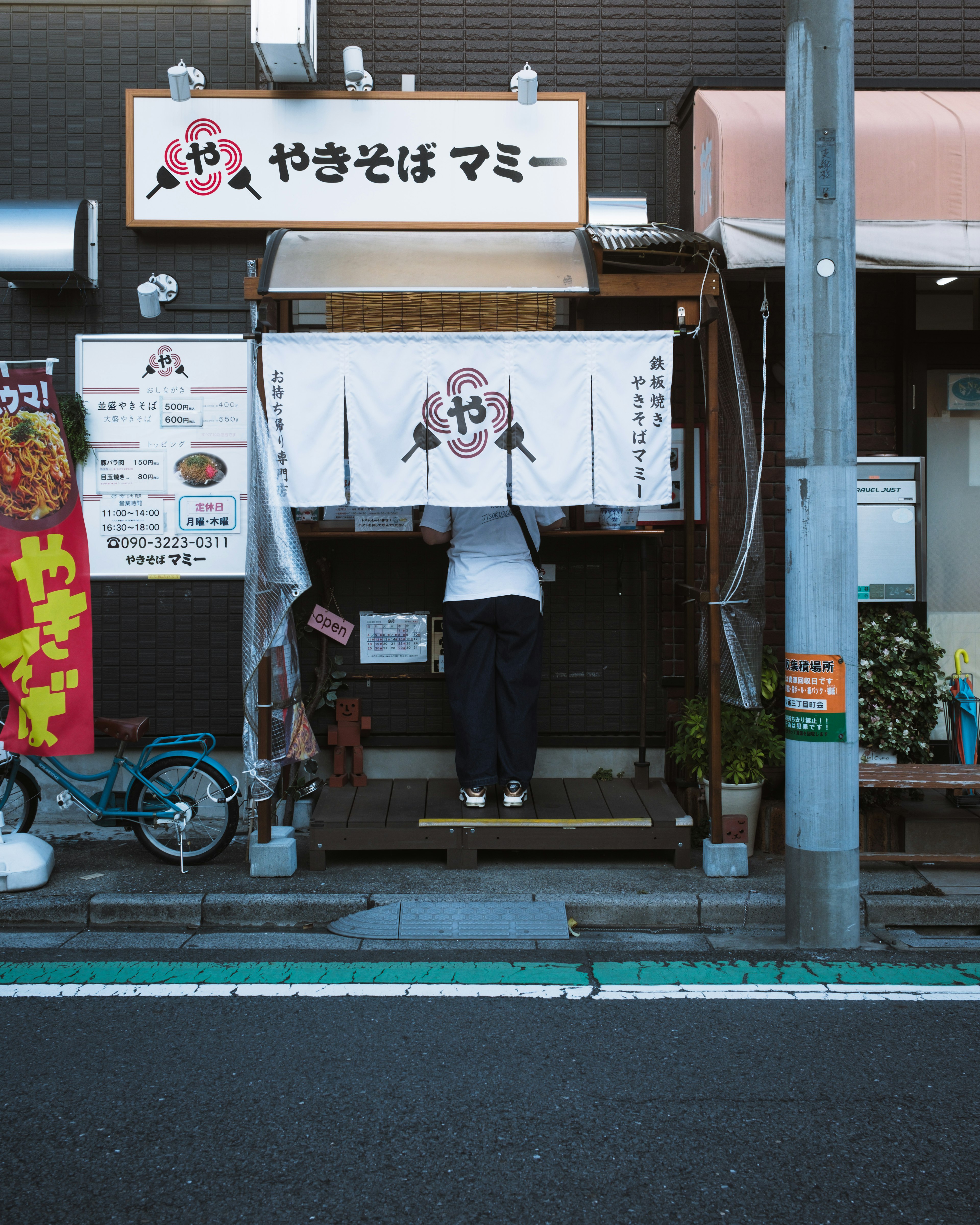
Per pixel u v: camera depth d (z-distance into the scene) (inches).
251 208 249.3
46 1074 135.4
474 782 223.8
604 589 258.8
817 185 181.9
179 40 254.8
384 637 258.1
